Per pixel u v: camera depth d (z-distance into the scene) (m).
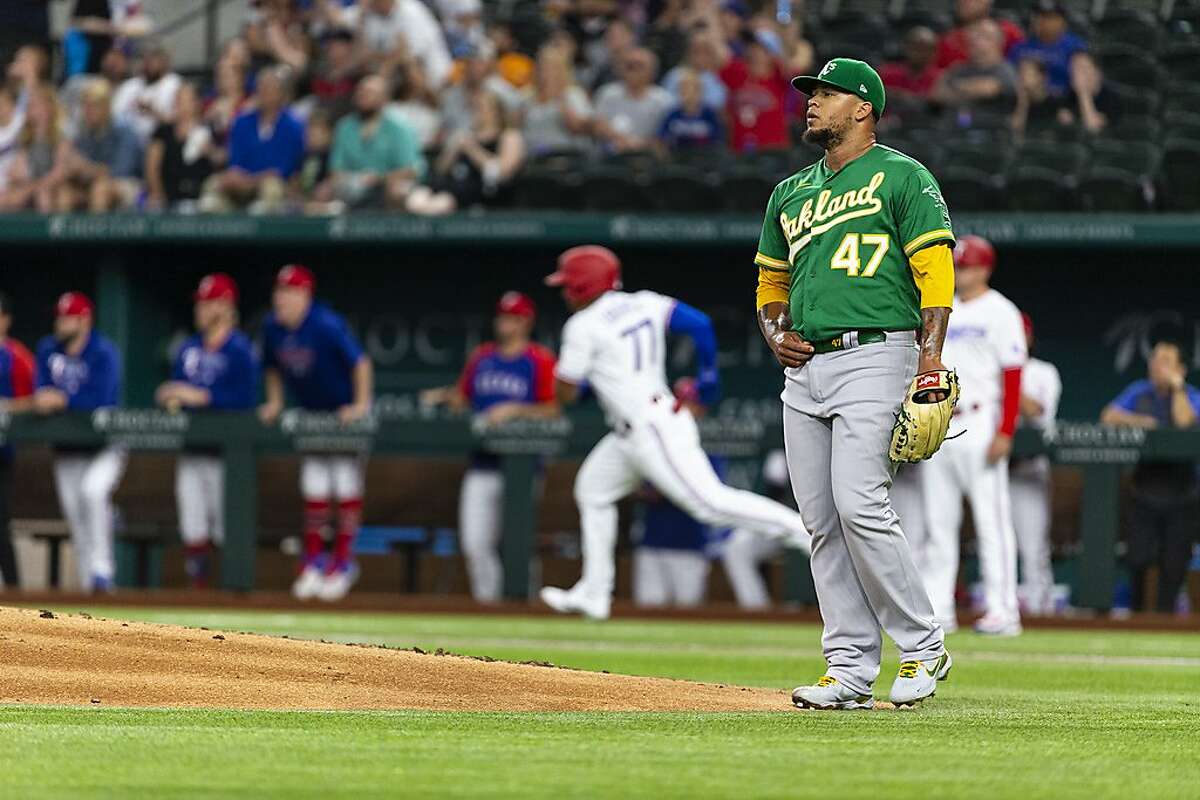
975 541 48.59
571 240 55.72
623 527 52.44
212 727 16.62
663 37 63.06
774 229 20.39
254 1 66.44
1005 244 53.94
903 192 19.22
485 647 33.59
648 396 40.12
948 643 37.34
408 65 59.66
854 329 19.31
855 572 20.09
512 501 47.53
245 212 56.78
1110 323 57.75
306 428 48.03
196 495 49.09
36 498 53.12
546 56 58.81
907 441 19.03
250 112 58.28
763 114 58.62
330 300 61.31
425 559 54.16
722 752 15.21
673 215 55.34
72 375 49.59
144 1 68.88
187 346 49.56
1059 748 16.11
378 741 15.68
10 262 62.19
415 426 47.75
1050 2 59.12
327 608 47.06
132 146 60.41
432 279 60.81
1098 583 45.72
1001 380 38.75
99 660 20.27
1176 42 61.69
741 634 39.28
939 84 58.97
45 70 61.56
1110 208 54.06
